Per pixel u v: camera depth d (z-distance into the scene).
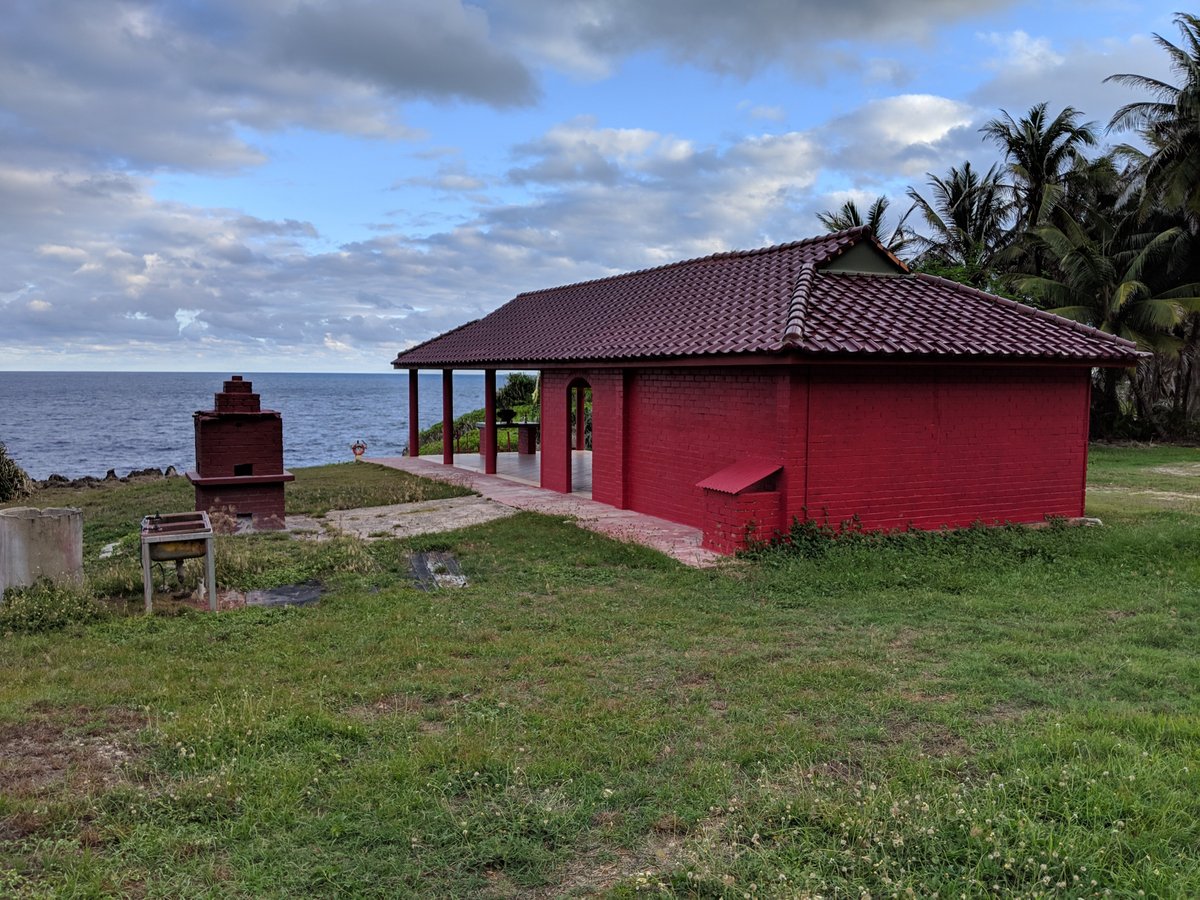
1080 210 31.30
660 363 12.02
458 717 5.35
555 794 4.27
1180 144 26.19
